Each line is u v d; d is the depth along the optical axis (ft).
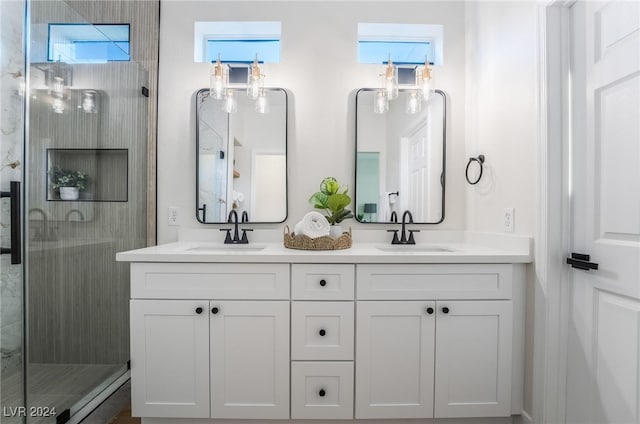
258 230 5.84
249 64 5.99
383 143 5.94
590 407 3.63
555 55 3.94
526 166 4.30
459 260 4.17
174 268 4.15
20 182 4.09
